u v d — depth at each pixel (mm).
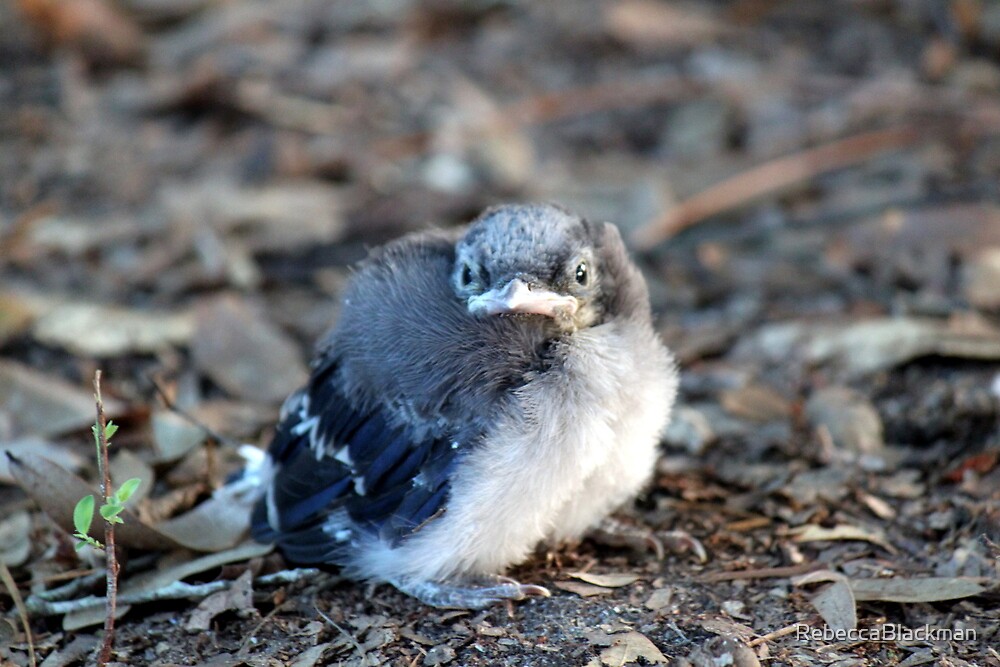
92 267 11898
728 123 14523
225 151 14055
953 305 10680
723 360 10367
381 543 7094
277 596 7223
